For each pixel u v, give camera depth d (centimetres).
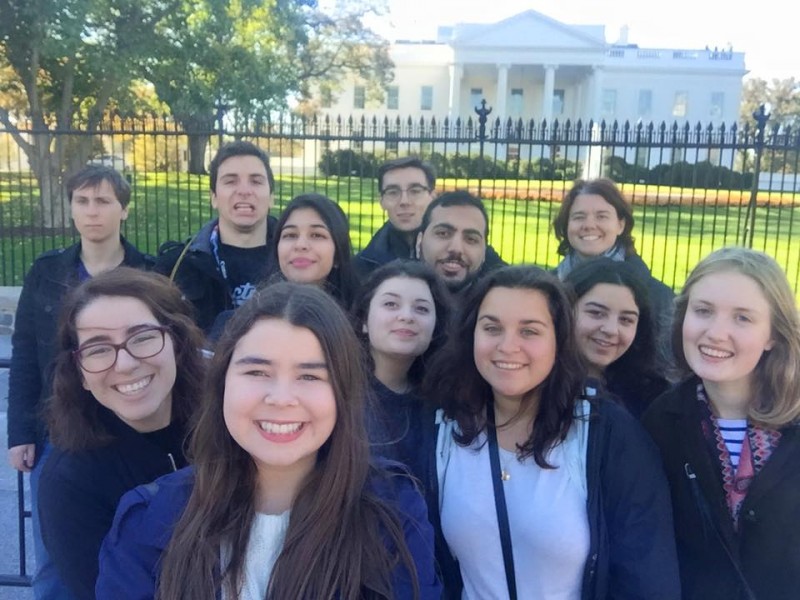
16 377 315
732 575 200
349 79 4269
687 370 218
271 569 153
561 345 201
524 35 4628
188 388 203
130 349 186
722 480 203
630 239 405
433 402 216
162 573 154
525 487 197
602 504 193
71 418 190
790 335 199
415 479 170
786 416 196
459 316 213
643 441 201
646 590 185
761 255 207
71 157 1416
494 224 1391
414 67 4862
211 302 338
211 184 356
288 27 1762
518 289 200
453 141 884
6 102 1647
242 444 153
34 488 298
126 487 192
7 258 1104
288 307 156
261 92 1609
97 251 341
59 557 189
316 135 897
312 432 153
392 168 445
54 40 1291
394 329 238
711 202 1736
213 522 156
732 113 4938
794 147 867
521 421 204
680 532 210
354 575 149
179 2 1467
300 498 156
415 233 442
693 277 215
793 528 193
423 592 156
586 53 4619
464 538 198
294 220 302
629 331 252
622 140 981
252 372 152
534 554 192
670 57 4919
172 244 362
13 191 1727
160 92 1542
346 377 156
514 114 5019
